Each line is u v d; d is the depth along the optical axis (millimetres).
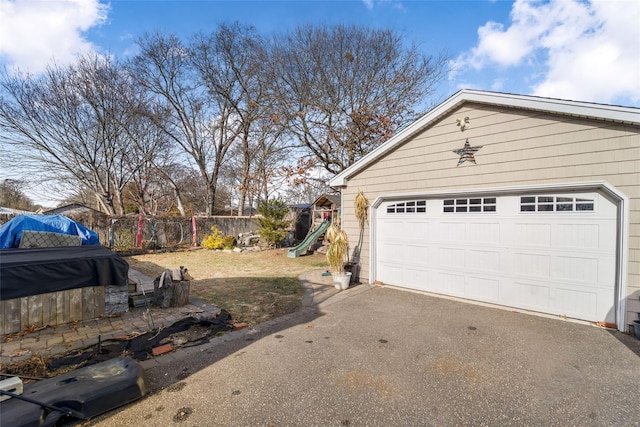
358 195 7492
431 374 3332
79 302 4738
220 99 22297
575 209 4855
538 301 5215
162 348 3863
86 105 17828
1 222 12172
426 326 4715
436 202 6410
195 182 26344
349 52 16344
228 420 2584
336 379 3227
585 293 4789
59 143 17562
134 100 19375
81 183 19234
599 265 4668
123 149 19516
